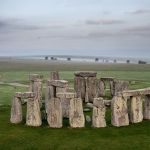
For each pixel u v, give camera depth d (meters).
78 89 48.53
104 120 33.88
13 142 29.67
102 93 51.06
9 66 192.75
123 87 47.62
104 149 27.94
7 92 62.84
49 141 29.70
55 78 48.62
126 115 34.59
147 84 72.38
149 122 35.69
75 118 33.59
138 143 29.20
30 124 34.50
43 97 50.53
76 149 27.95
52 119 33.78
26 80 88.25
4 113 40.97
